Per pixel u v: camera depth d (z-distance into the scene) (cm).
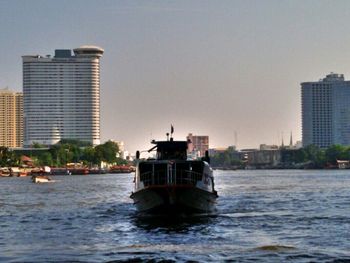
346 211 9231
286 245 5900
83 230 7219
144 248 5816
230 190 16025
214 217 8269
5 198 13450
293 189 16475
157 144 8812
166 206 8019
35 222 8131
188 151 8956
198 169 8300
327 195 13475
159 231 6956
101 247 5950
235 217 8269
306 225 7400
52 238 6606
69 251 5762
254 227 7231
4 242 6366
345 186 18225
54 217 8769
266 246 5809
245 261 5166
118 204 11156
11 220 8419
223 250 5653
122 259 5309
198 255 5425
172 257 5347
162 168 8244
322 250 5634
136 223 7738
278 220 7938
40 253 5688
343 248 5741
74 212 9506
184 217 8188
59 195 14450
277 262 5134
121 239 6444
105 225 7650
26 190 17425
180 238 6412
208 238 6388
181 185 7881
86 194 14775
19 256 5553
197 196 8106
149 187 7912
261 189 16562
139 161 8406
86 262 5219
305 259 5247
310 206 10225
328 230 6925
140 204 8431
